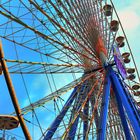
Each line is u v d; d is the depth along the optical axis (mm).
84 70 27969
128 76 35062
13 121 17453
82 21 26922
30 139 14539
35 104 21859
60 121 24297
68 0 25781
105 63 28266
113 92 27344
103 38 29391
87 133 23438
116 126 28062
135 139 25891
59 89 24359
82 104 24734
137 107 28250
